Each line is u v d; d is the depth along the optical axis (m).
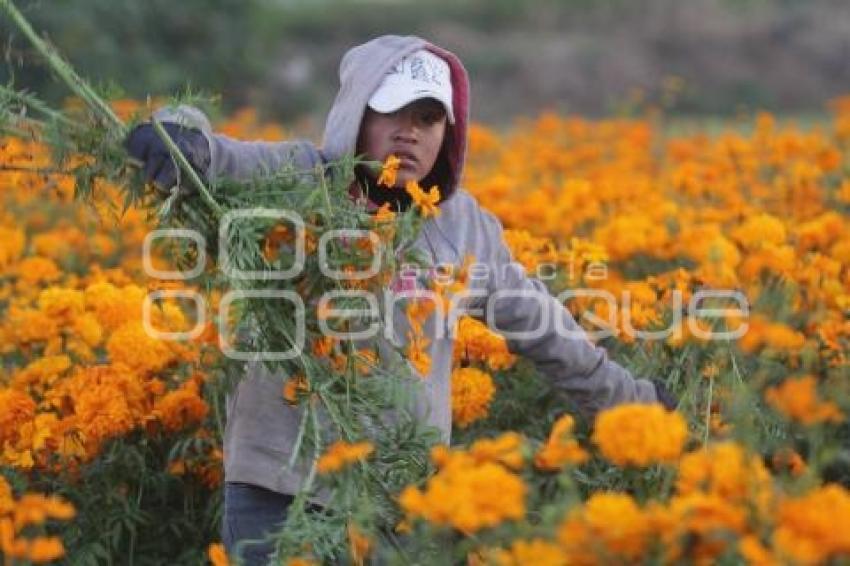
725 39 43.75
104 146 6.43
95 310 8.38
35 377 7.86
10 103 6.59
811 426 5.01
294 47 43.03
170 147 6.33
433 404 6.88
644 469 6.33
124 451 7.61
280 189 6.54
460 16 46.56
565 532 4.45
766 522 4.44
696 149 17.06
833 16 45.97
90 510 7.50
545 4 47.22
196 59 30.11
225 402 7.64
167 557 7.95
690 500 4.48
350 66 7.04
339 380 6.40
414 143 6.96
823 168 13.41
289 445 6.63
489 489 4.48
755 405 6.76
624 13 46.16
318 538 5.84
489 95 40.03
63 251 12.37
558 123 19.70
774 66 42.81
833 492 4.18
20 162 7.59
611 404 7.34
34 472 7.54
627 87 40.47
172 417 7.78
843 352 8.55
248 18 31.56
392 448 6.28
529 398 8.79
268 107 31.89
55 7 26.50
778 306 8.15
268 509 6.72
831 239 10.83
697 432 6.95
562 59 41.62
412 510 4.85
